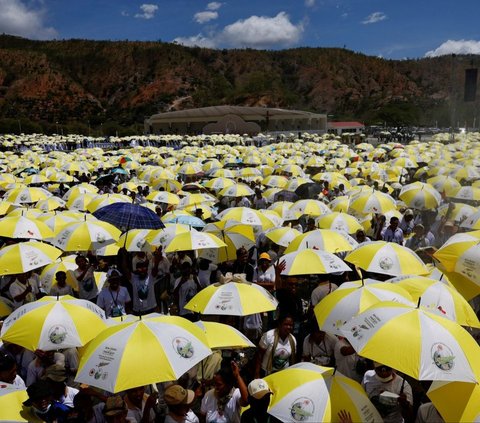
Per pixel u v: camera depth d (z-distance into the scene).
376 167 21.48
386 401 4.61
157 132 93.38
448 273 6.75
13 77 156.50
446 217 11.03
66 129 100.69
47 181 19.50
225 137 63.84
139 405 4.75
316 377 4.37
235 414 4.82
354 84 185.00
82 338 5.27
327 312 5.67
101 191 17.05
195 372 5.76
